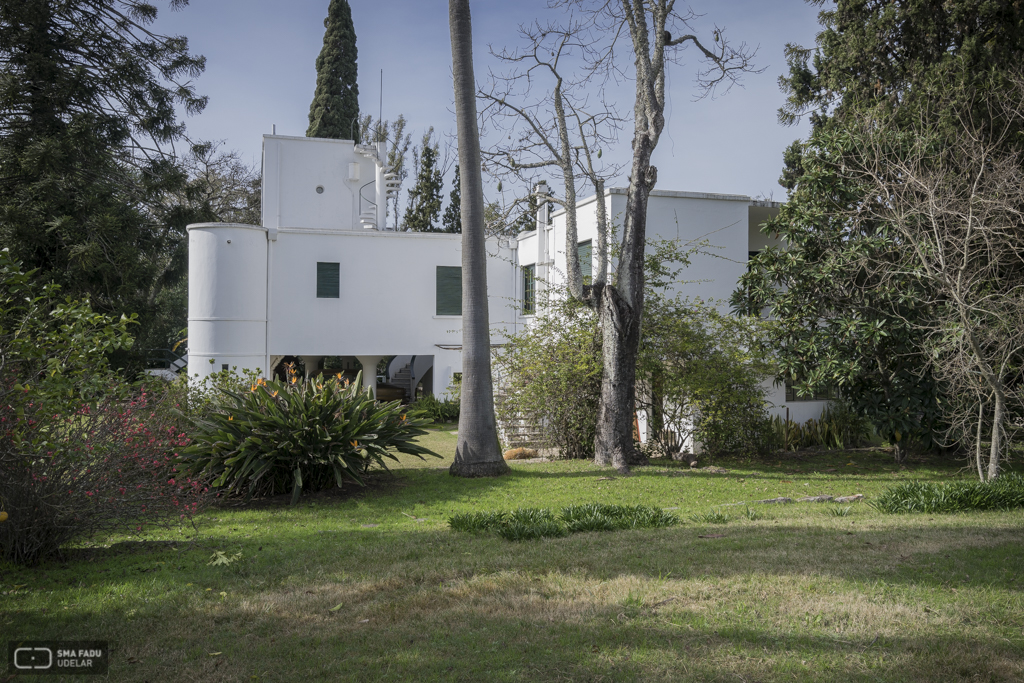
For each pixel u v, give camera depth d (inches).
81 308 261.1
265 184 1065.5
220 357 818.8
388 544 291.0
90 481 255.4
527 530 300.2
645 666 162.7
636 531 309.1
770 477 485.1
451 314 932.6
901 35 686.5
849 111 711.1
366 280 901.8
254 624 196.5
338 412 437.4
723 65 557.9
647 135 522.3
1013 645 169.3
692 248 660.7
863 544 267.9
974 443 489.4
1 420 235.8
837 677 155.8
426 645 178.1
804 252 544.4
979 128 501.0
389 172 1129.4
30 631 191.6
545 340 609.9
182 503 292.8
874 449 618.8
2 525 245.8
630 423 536.1
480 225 501.7
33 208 823.1
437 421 901.2
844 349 525.3
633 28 528.7
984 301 416.5
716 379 548.1
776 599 205.6
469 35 502.6
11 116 866.1
